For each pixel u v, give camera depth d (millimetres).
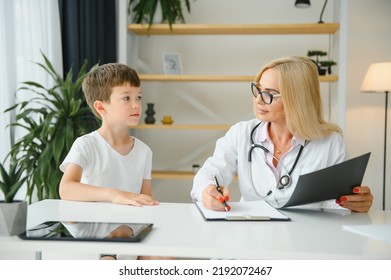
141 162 1608
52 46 2564
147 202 1182
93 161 1496
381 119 2900
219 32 3205
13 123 2189
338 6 3000
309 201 1102
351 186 1116
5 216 792
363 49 2885
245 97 3402
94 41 2934
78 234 788
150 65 3428
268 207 1117
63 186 1281
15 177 845
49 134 2258
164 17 3049
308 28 2998
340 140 1368
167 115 3432
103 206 1149
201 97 3430
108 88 1515
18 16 2361
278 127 1373
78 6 2801
